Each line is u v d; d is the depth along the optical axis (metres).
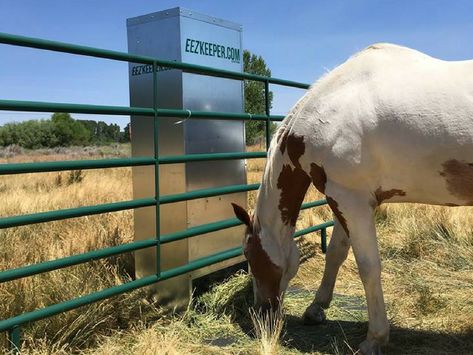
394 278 4.39
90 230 5.00
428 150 2.47
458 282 4.17
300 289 4.43
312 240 5.71
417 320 3.42
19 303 3.22
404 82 2.56
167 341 2.98
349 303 3.94
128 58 3.21
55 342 3.03
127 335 3.20
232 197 4.41
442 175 2.51
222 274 4.44
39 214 2.73
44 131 38.19
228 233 4.33
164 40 3.93
